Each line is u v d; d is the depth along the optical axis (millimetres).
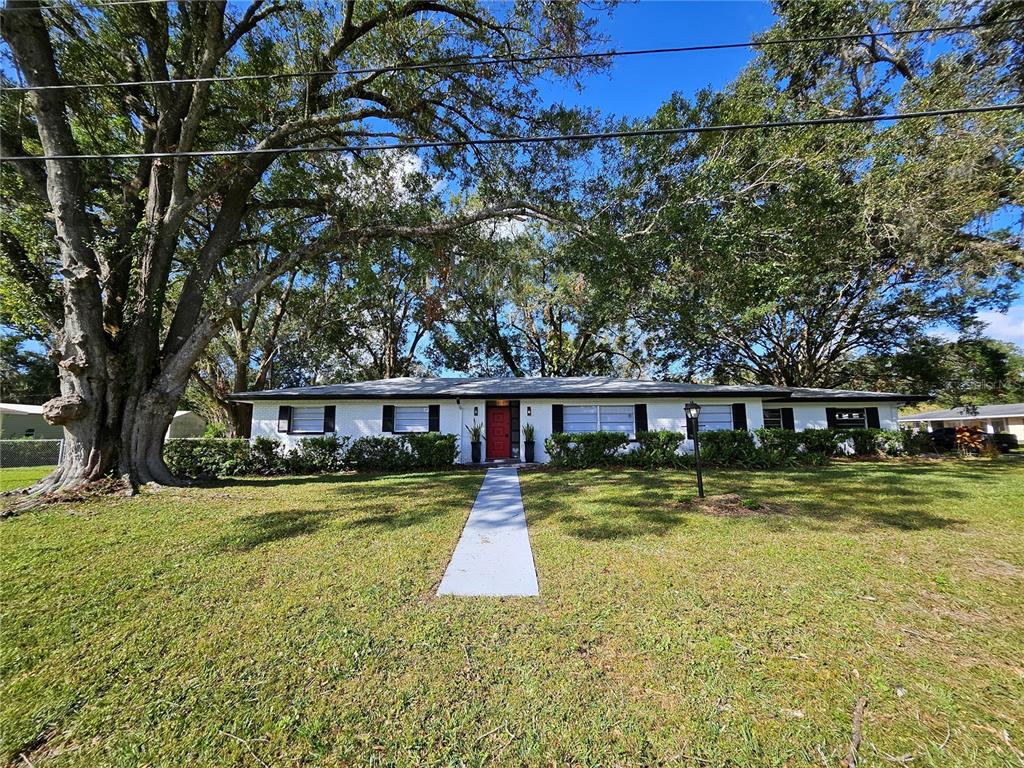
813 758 2104
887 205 12234
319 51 8883
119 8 8141
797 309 18125
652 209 9992
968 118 11000
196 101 8508
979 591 3871
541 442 14773
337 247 11039
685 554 4836
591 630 3268
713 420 14984
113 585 4113
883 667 2797
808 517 6371
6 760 2133
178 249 13773
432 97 10219
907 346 18953
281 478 11359
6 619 3475
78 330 8203
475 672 2785
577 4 8188
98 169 9867
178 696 2582
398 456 13117
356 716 2414
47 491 7973
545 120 9945
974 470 11461
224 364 25203
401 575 4332
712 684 2645
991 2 10508
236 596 3885
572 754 2150
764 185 10648
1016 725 2291
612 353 26016
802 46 14141
